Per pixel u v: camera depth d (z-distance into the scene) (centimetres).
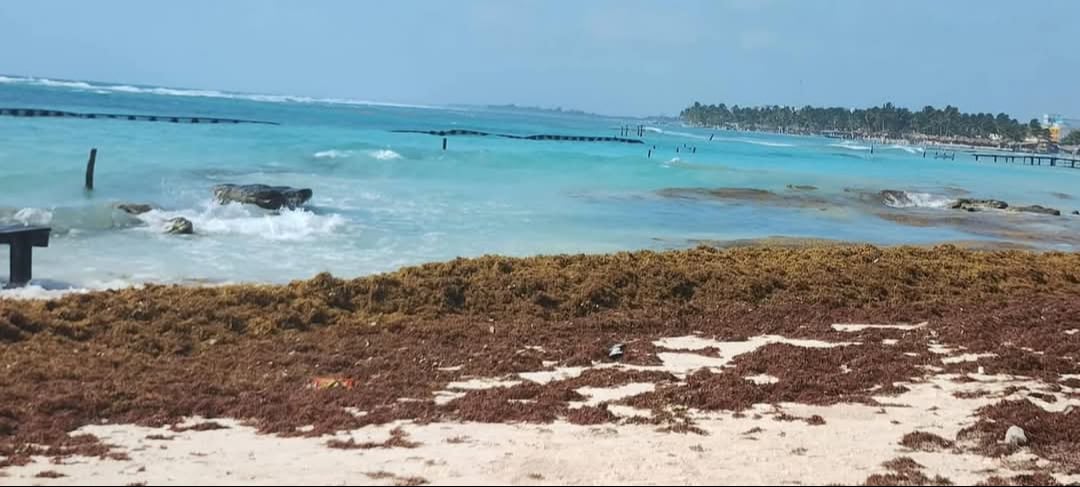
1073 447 963
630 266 1956
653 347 1466
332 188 3994
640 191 4859
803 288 1942
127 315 1463
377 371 1295
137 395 1127
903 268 2105
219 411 1086
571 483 815
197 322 1467
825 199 5275
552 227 3209
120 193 3309
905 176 8456
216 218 2845
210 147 5481
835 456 916
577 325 1630
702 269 1959
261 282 2039
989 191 7056
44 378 1178
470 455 909
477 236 2889
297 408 1101
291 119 12119
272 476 836
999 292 2056
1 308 1409
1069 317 1752
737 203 4650
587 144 11081
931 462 899
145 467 866
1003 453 936
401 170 5041
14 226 1961
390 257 2445
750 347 1503
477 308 1702
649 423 1048
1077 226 4703
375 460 892
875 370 1316
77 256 2200
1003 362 1362
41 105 10338
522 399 1152
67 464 875
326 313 1585
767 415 1089
